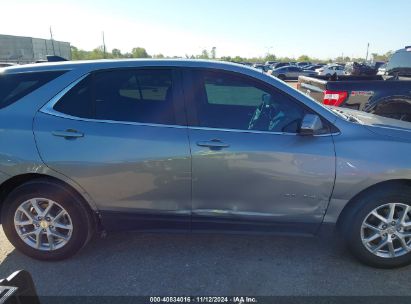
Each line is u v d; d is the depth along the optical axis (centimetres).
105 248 329
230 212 290
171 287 275
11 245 334
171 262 307
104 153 278
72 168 281
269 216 289
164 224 298
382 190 279
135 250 326
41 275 289
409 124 331
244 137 277
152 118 283
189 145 276
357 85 566
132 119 284
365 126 287
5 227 301
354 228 287
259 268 298
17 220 299
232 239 344
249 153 274
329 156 274
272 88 288
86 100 287
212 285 277
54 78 289
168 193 286
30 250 305
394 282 280
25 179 297
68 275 289
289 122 284
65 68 292
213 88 290
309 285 276
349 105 570
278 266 301
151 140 277
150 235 352
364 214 283
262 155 274
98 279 284
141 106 286
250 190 282
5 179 287
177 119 283
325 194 281
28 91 289
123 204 291
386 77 774
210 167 278
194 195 286
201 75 290
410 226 288
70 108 285
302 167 276
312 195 281
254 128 282
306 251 323
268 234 297
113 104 286
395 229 288
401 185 281
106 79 289
